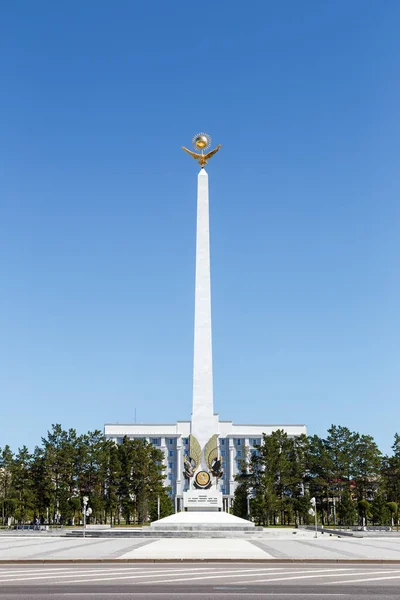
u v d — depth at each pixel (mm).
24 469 89312
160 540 45969
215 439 55625
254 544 40812
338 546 39469
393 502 85500
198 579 20703
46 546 38719
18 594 16875
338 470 89062
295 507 87125
